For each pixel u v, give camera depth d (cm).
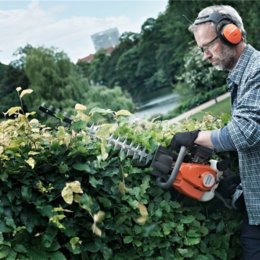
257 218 207
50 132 193
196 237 214
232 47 203
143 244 205
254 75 195
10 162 172
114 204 195
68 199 170
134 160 205
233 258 239
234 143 193
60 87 1981
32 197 176
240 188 217
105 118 217
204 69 2152
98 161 189
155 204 209
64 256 179
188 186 201
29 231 174
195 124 249
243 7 1736
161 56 3519
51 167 182
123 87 3988
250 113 192
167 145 218
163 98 3547
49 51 2039
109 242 201
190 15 2475
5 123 180
